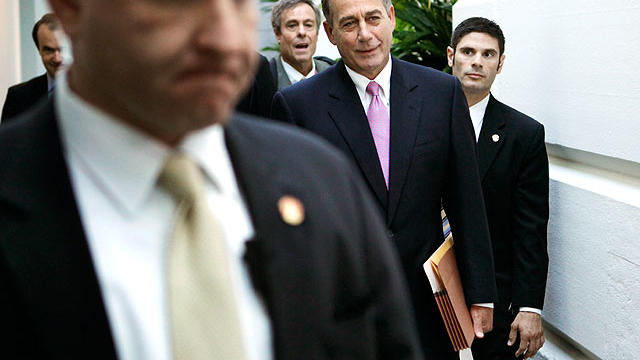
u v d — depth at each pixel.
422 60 6.11
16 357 0.94
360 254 1.21
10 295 0.95
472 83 3.78
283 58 5.62
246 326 1.04
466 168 3.00
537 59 4.35
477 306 3.02
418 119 2.97
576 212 3.84
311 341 1.09
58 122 1.01
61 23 0.95
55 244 0.96
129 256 0.98
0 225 0.96
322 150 1.24
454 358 3.03
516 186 3.78
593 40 3.72
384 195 2.92
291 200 1.12
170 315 0.96
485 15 4.97
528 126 3.78
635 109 3.36
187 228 0.99
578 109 3.89
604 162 3.75
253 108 4.03
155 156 0.98
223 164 1.08
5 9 6.58
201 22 0.87
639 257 3.30
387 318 1.25
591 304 3.71
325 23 3.12
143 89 0.90
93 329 0.95
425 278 2.95
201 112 0.91
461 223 2.99
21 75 8.15
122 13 0.87
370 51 2.95
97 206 0.99
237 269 1.05
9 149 1.01
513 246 3.80
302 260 1.10
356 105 3.00
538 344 3.78
